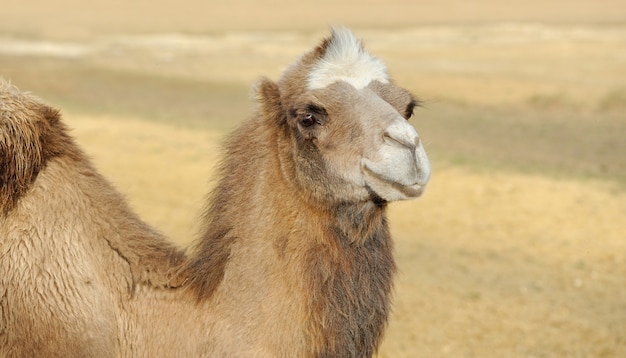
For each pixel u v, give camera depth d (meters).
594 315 13.27
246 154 6.29
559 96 32.69
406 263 15.40
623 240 17.00
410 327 12.61
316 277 5.96
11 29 59.22
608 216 18.52
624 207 19.14
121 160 23.09
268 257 5.96
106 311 5.96
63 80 38.81
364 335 6.20
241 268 5.98
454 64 40.91
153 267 6.16
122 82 38.62
